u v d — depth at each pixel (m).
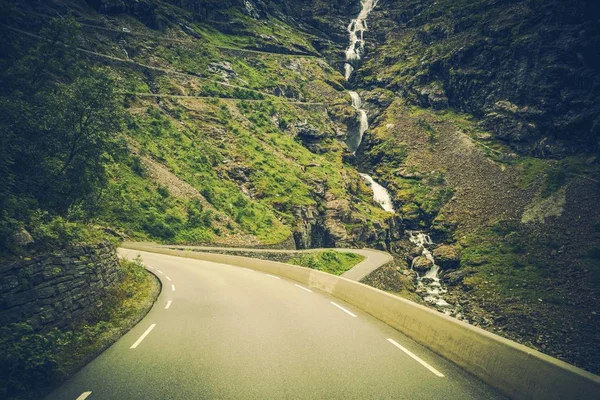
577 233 64.62
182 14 135.25
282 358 6.99
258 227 60.50
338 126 116.38
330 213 75.38
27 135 15.10
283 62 138.00
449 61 125.00
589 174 80.62
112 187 37.62
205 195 61.50
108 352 7.54
